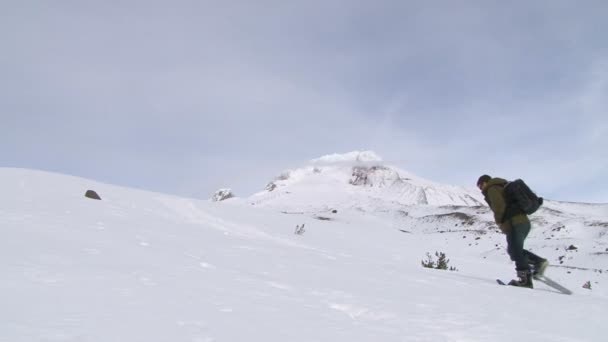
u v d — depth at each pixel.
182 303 3.04
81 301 2.75
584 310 4.36
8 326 2.12
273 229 19.22
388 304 3.83
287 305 3.39
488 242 27.69
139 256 5.07
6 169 21.70
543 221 37.69
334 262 7.13
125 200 18.61
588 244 25.20
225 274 4.52
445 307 3.96
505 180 6.59
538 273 6.18
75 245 5.28
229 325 2.64
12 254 4.08
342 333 2.76
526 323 3.54
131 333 2.26
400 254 18.69
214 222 17.47
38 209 10.55
